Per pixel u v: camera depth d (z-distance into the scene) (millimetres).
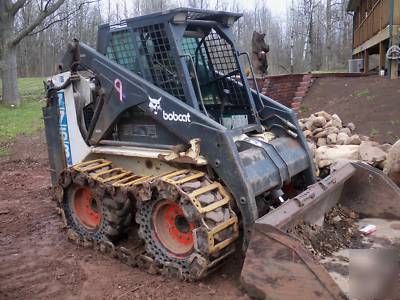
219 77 5836
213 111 5926
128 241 5562
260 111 5836
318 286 3869
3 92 18391
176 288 4668
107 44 5672
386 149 7594
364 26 19297
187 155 4789
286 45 49469
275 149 5188
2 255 5645
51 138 6363
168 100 4945
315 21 48844
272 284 4086
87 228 5773
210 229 4367
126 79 5285
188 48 5664
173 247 4906
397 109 10148
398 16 13070
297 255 3943
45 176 9508
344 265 4461
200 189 4578
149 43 5250
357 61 19594
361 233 5133
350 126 9797
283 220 4273
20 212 7234
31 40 48750
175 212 4852
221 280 4793
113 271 5125
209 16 5438
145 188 4801
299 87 12453
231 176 4609
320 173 7289
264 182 4816
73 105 5957
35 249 5805
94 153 5879
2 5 17984
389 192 5445
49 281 4969
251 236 4184
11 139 12664
